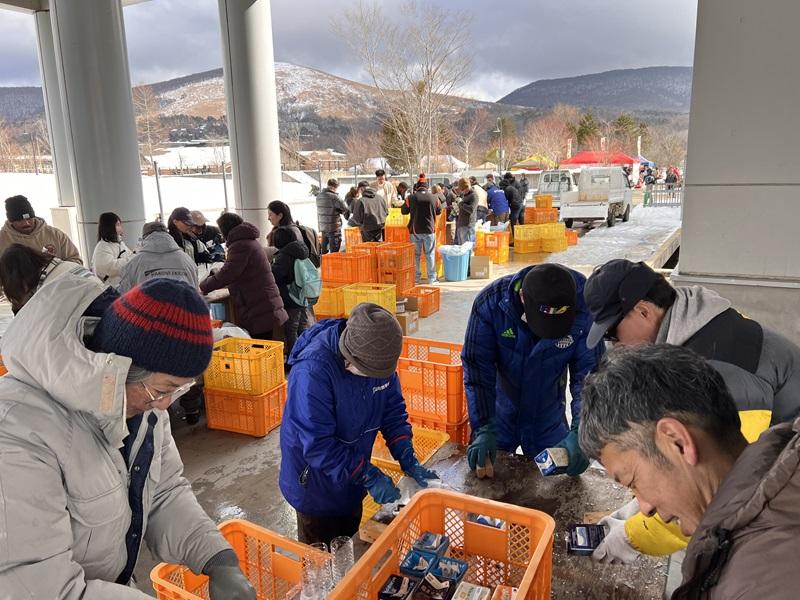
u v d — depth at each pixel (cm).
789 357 161
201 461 405
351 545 180
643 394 94
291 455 229
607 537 170
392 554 155
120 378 112
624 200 1814
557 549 175
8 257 302
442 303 855
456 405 305
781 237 394
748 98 384
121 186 827
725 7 378
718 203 404
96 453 121
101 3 780
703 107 396
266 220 1037
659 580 161
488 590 151
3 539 106
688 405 92
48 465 112
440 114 2877
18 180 2081
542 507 199
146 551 304
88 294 119
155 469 148
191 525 156
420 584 149
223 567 148
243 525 178
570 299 217
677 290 174
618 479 102
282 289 567
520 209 1516
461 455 240
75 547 123
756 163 390
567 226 1786
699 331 163
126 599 118
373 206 1147
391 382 239
